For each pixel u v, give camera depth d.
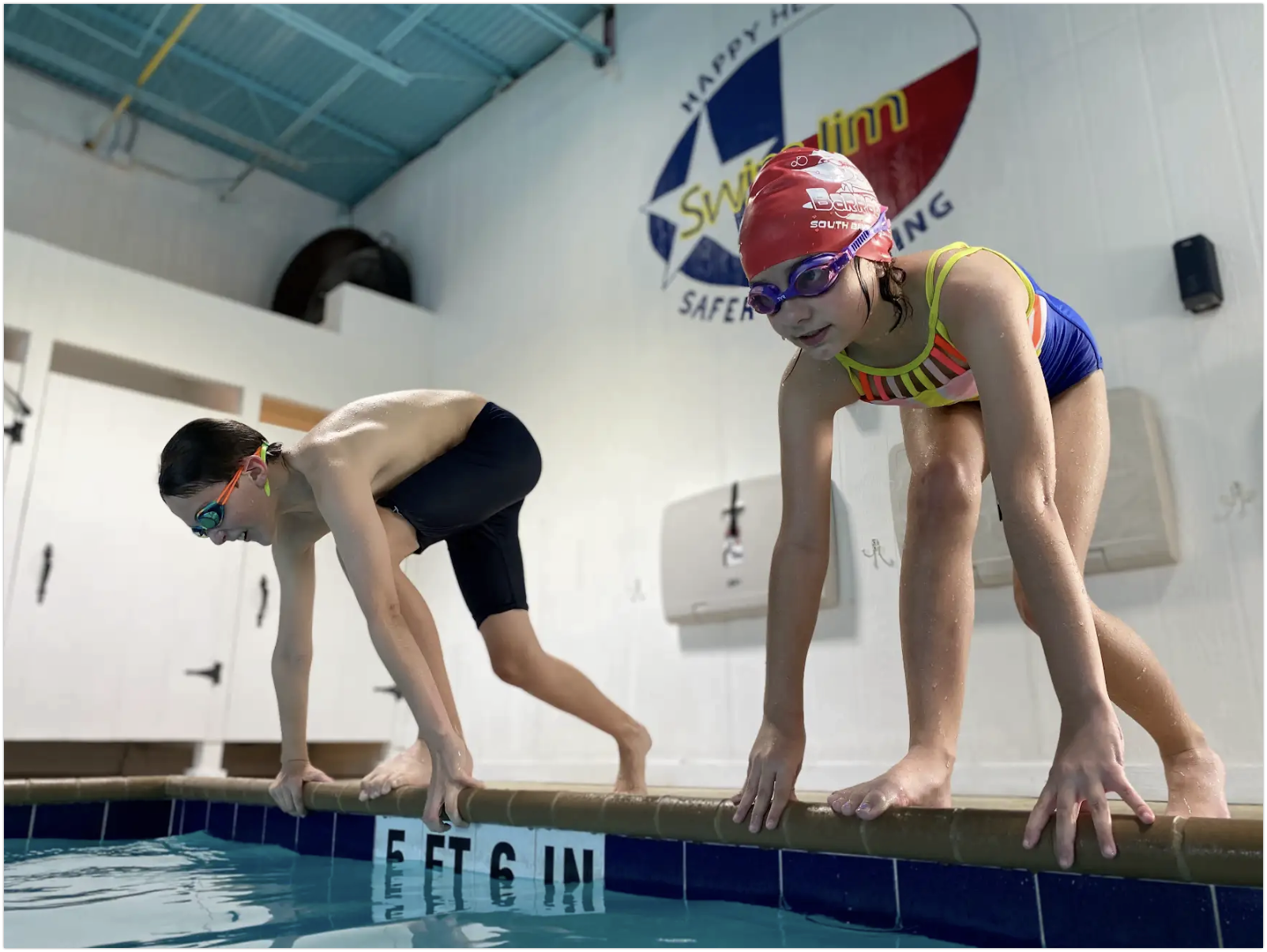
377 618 1.43
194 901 1.24
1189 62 2.81
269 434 1.95
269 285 5.78
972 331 1.01
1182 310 2.65
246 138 5.44
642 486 3.95
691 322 3.94
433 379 5.28
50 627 3.71
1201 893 0.77
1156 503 2.52
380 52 4.98
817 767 2.26
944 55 3.38
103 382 4.27
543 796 1.35
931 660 1.12
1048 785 0.84
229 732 4.06
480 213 5.29
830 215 1.00
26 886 1.41
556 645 4.10
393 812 1.55
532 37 5.01
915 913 0.97
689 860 1.20
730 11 4.17
